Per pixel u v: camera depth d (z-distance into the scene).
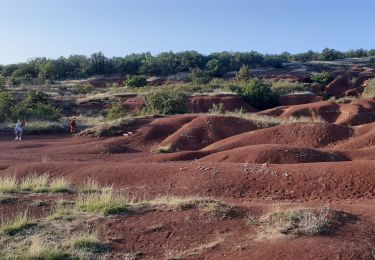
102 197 9.27
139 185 12.66
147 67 84.88
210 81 68.12
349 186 11.52
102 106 45.09
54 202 9.76
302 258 6.12
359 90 62.59
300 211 7.58
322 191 11.41
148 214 8.30
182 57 91.19
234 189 11.84
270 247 6.53
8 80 67.50
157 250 6.95
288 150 15.73
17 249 6.91
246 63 93.31
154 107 34.97
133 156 20.44
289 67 93.81
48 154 20.36
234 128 25.95
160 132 26.16
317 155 15.66
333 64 96.31
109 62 87.69
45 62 84.31
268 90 48.06
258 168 13.02
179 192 11.84
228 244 6.88
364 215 7.87
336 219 7.36
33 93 42.72
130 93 48.78
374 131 21.33
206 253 6.70
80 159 19.06
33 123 31.47
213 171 12.98
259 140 22.28
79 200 9.45
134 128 27.33
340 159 16.12
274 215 7.61
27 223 7.98
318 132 22.58
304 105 37.62
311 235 6.79
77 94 55.28
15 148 22.61
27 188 11.48
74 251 6.78
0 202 9.72
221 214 8.00
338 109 36.88
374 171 11.93
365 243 6.49
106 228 7.75
